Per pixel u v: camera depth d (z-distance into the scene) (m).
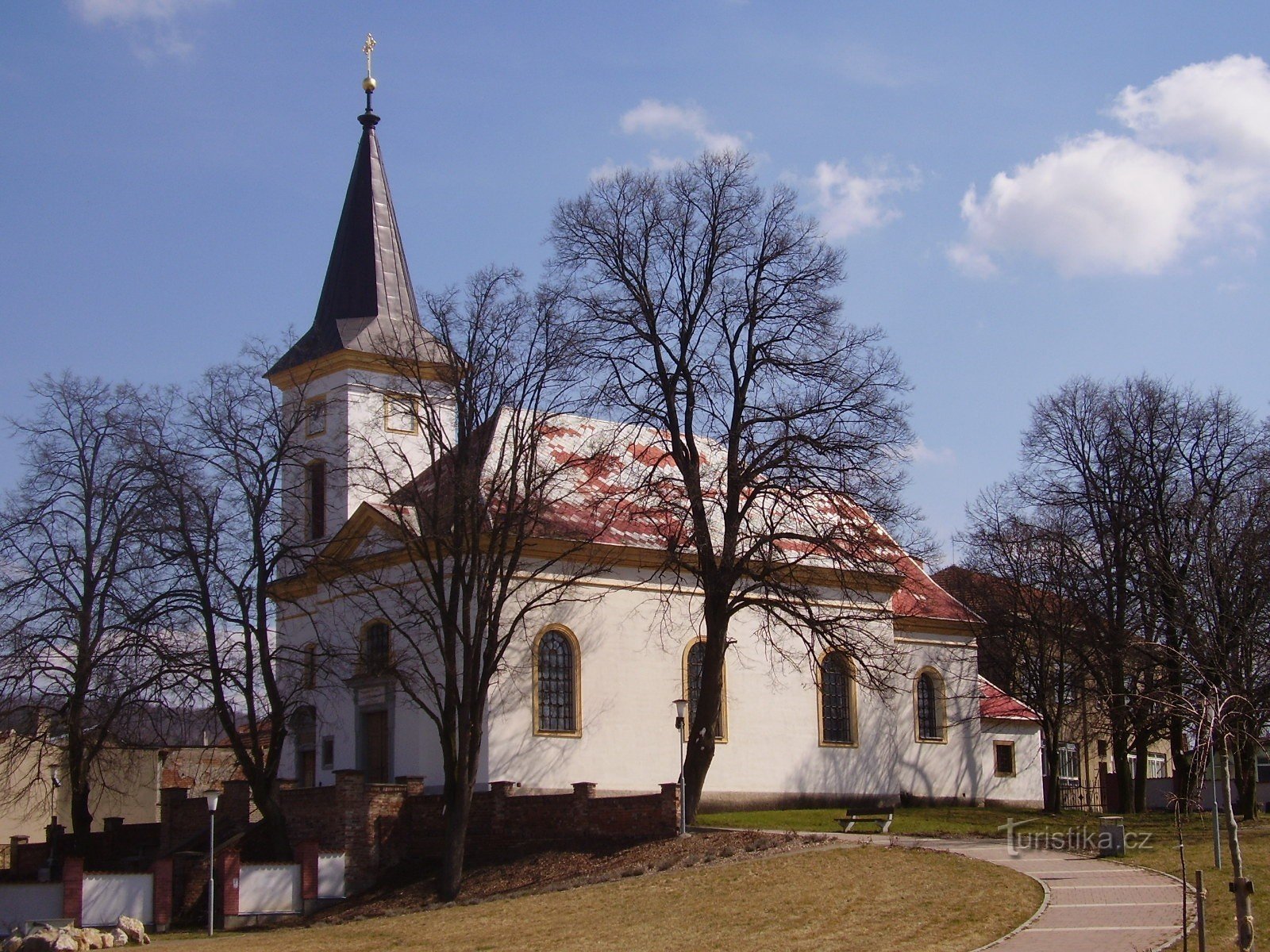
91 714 47.25
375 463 55.12
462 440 43.78
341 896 43.12
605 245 46.09
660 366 46.19
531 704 48.28
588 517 51.34
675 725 51.75
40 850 51.97
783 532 46.75
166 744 49.41
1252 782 49.00
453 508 44.09
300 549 51.84
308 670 53.28
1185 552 50.91
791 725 55.12
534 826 43.50
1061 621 58.56
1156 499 53.28
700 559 46.69
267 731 56.56
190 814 49.72
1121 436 54.72
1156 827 45.31
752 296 45.97
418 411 51.34
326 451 48.31
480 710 42.91
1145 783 62.84
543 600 49.16
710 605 46.19
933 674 60.81
